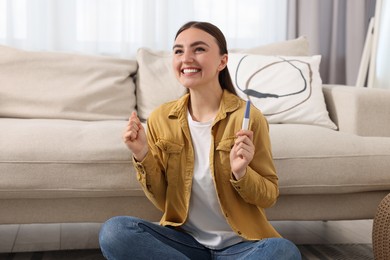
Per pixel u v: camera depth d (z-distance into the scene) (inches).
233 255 55.9
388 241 62.2
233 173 53.9
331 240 87.2
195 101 59.5
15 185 66.3
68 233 88.4
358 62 129.3
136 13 121.4
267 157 58.1
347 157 72.9
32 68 93.9
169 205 59.4
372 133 83.7
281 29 128.6
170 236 56.9
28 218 69.6
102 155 68.4
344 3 130.6
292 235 89.9
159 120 60.8
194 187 57.8
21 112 89.9
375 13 124.3
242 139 52.4
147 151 56.9
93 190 68.2
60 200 70.0
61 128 71.6
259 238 55.7
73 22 118.6
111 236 53.4
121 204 71.5
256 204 56.6
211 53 56.9
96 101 93.6
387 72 124.1
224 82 61.1
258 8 127.2
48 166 67.1
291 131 76.1
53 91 92.5
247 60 95.8
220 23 126.1
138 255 53.4
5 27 115.1
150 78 98.0
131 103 96.6
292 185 71.9
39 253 77.3
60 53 97.7
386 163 73.4
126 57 121.1
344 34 131.6
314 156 72.3
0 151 66.5
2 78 91.9
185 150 58.7
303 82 92.4
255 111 59.1
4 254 76.5
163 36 122.7
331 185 72.5
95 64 97.1
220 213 57.5
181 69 57.9
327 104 93.9
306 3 127.2
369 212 76.0
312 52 127.8
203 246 58.2
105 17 120.7
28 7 115.6
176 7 124.2
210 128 58.7
